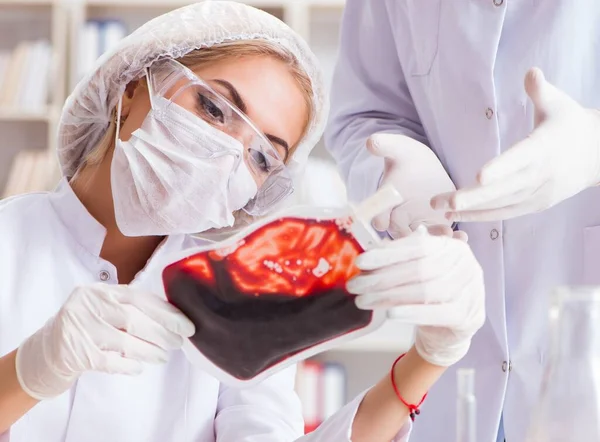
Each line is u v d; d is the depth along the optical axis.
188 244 1.72
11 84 4.13
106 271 1.61
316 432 1.43
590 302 0.98
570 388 0.97
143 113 1.61
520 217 1.76
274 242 1.20
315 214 1.19
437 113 1.89
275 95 1.63
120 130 1.63
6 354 1.37
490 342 1.78
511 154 1.34
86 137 1.73
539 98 1.44
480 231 1.79
